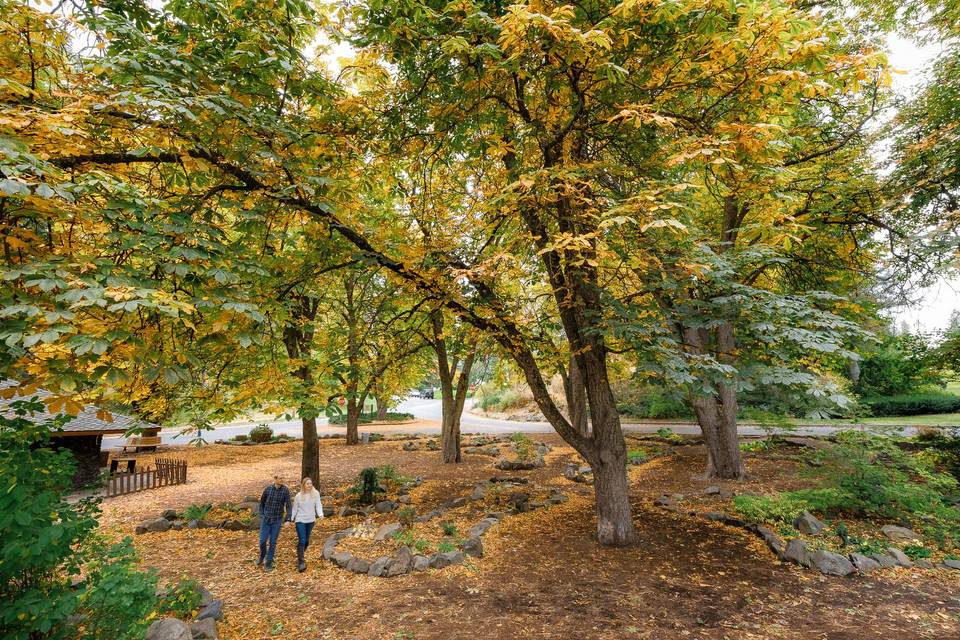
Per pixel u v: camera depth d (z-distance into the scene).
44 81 4.56
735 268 6.78
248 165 5.65
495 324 7.93
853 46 10.11
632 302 6.95
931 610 5.80
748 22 4.94
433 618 5.79
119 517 10.90
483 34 5.70
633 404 30.00
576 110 6.59
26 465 3.97
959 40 10.17
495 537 8.62
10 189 2.87
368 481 11.83
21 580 3.97
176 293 4.44
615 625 5.56
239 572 7.35
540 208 6.90
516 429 29.58
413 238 8.55
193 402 6.59
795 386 6.47
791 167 10.42
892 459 10.08
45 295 3.47
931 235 8.62
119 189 4.22
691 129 6.64
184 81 4.53
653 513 10.04
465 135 6.86
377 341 10.14
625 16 4.94
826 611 5.83
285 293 7.18
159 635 4.72
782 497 9.80
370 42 5.98
